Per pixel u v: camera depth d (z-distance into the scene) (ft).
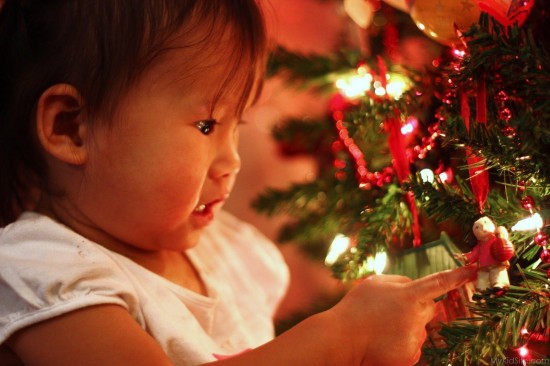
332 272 2.23
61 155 2.10
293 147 2.83
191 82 2.09
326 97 2.90
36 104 2.12
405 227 2.26
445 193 1.93
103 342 1.94
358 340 1.93
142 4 2.08
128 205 2.12
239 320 2.48
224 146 2.20
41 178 2.19
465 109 1.91
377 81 2.29
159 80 2.07
